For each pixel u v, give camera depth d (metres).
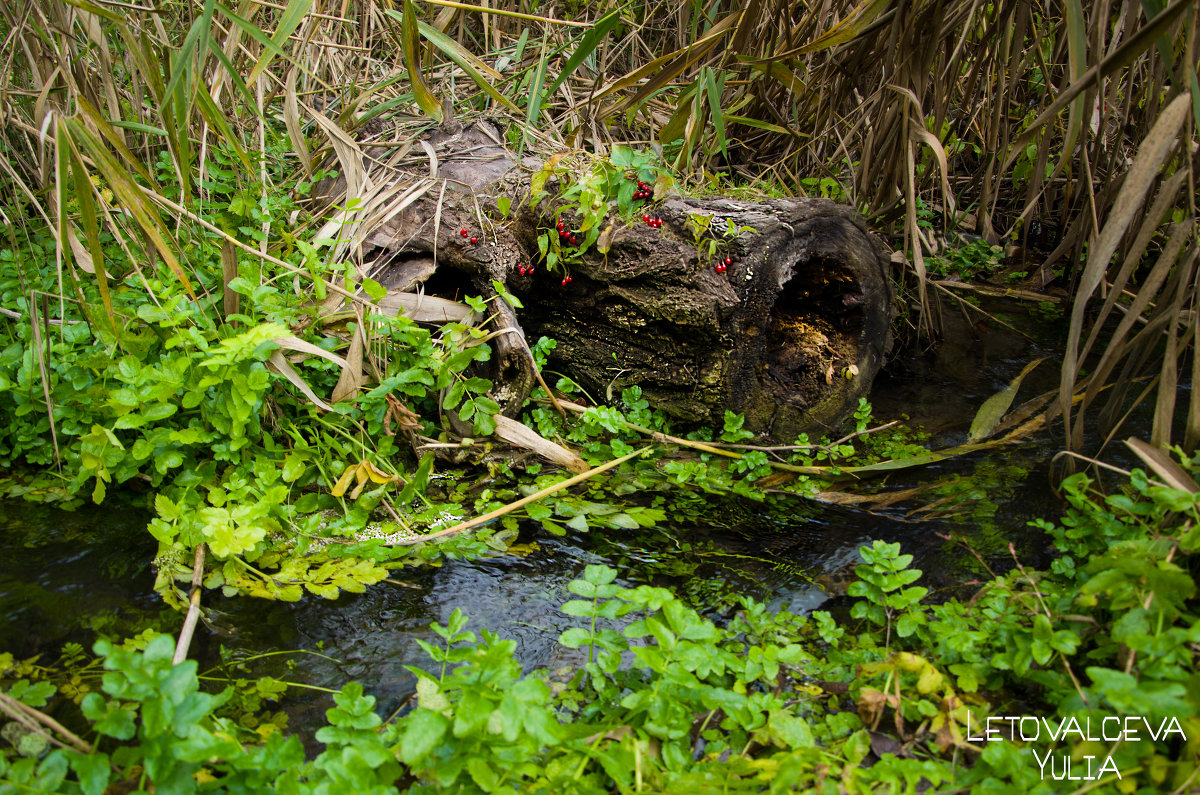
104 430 2.23
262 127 3.40
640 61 5.16
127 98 3.54
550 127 3.88
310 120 4.07
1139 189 1.92
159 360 2.59
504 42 4.90
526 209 3.09
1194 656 1.66
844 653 1.91
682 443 2.91
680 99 3.27
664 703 1.54
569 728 1.51
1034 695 1.77
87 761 1.28
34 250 3.03
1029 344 3.88
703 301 2.73
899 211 3.83
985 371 3.65
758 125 3.67
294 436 2.58
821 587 2.24
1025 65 3.88
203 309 2.71
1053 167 4.65
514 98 4.06
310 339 2.67
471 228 3.07
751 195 3.21
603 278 2.93
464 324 2.69
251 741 1.65
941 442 3.08
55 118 2.12
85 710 1.30
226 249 2.66
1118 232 1.98
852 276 2.99
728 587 2.24
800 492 2.74
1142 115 3.49
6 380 2.38
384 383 2.52
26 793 1.27
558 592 2.21
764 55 3.85
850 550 2.41
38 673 1.81
